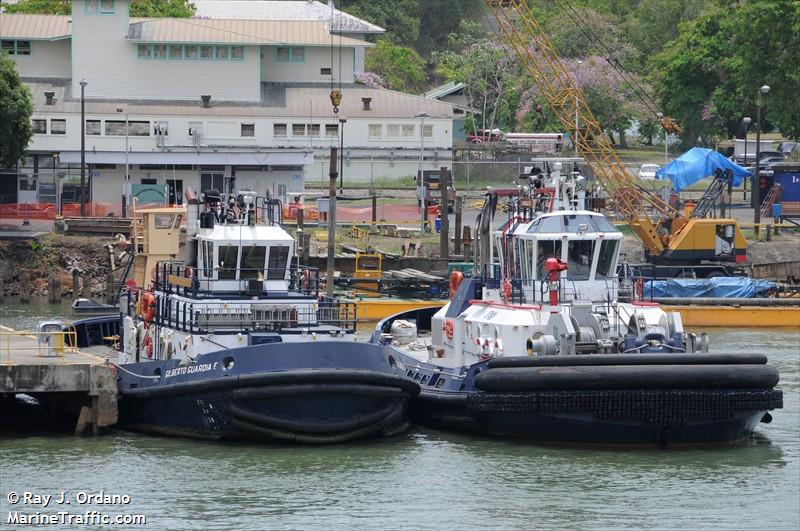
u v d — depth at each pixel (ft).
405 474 360.07
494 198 444.55
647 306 410.52
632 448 386.73
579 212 422.82
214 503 334.03
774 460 379.96
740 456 384.88
